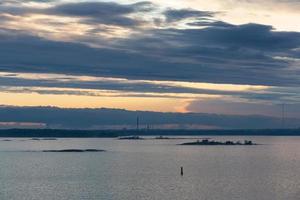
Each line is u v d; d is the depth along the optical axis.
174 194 104.75
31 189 113.56
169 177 139.00
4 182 128.25
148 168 170.38
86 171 159.25
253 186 117.31
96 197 101.12
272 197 100.56
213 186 117.38
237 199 98.44
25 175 146.88
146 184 121.75
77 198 99.88
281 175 144.38
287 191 108.94
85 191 109.38
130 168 170.88
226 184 121.44
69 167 176.38
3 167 177.38
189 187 115.75
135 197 100.88
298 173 150.88
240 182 125.88
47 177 140.50
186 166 178.75
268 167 174.75
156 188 114.06
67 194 105.25
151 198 99.69
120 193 106.38
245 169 165.62
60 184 122.88
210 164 188.25
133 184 121.88
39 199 99.12
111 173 152.00
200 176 141.50
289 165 184.38
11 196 103.06
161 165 183.88
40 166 181.75
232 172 154.38
